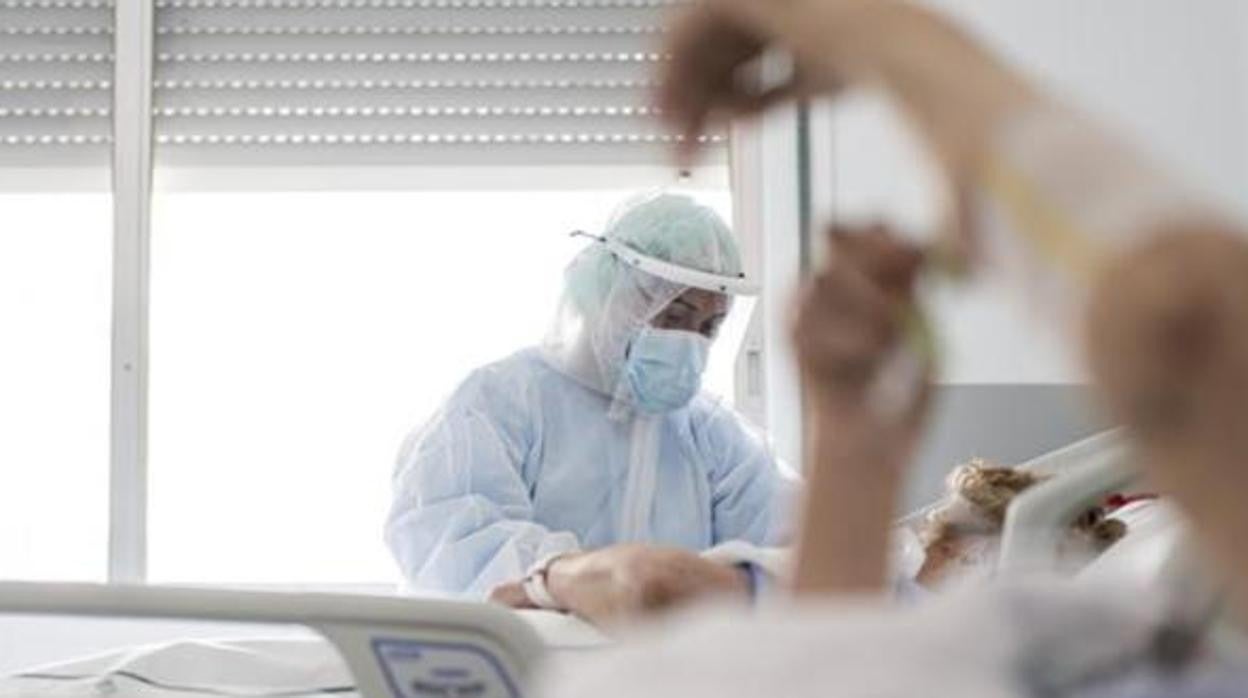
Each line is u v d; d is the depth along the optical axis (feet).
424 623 2.78
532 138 8.82
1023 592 1.15
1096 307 0.75
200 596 2.84
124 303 8.48
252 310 8.76
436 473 6.09
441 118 8.81
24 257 8.75
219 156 8.71
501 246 8.88
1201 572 0.93
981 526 4.62
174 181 8.76
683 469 6.57
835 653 0.98
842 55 1.01
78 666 4.39
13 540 8.62
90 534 8.62
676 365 6.33
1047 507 3.03
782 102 1.17
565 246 8.85
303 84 8.78
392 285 8.81
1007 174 0.86
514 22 8.83
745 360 8.38
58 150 8.68
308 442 8.71
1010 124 0.89
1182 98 8.18
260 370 8.73
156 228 8.76
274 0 8.77
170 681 4.22
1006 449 7.57
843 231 1.42
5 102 8.70
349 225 8.86
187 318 8.75
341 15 8.80
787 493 6.59
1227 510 0.74
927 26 0.98
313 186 8.84
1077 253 0.79
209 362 8.73
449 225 8.87
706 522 6.57
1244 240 0.74
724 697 0.97
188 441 8.70
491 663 2.78
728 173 8.75
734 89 1.17
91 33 8.68
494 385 6.49
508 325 8.80
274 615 2.83
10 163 8.68
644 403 6.45
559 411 6.50
